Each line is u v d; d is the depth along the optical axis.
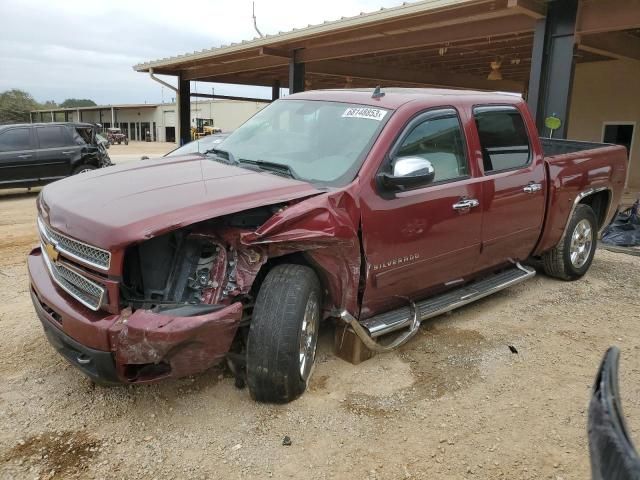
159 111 75.88
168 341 2.73
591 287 5.87
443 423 3.23
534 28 9.24
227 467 2.81
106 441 3.00
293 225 3.12
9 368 3.78
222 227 3.20
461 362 4.00
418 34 11.25
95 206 3.10
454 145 4.28
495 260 4.84
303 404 3.37
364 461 2.88
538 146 5.18
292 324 3.15
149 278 3.05
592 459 1.30
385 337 4.34
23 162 13.11
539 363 4.03
